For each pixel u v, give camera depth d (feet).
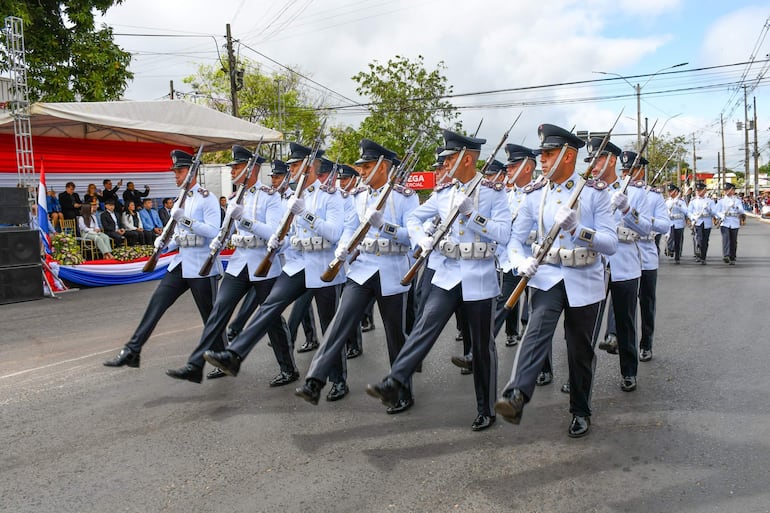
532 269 12.14
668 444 12.65
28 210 34.73
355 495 10.98
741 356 18.94
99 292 36.68
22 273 33.37
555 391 16.65
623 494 10.66
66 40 54.03
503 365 19.54
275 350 17.51
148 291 36.76
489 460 12.24
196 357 16.76
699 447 12.43
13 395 17.15
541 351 12.30
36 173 47.29
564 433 13.51
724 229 44.98
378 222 14.61
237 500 10.94
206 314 18.45
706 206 45.21
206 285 18.16
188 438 13.76
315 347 21.95
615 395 15.94
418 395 16.48
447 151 14.10
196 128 43.88
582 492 10.80
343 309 14.87
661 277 38.45
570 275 12.87
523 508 10.32
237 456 12.76
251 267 17.49
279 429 14.17
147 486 11.55
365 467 12.09
